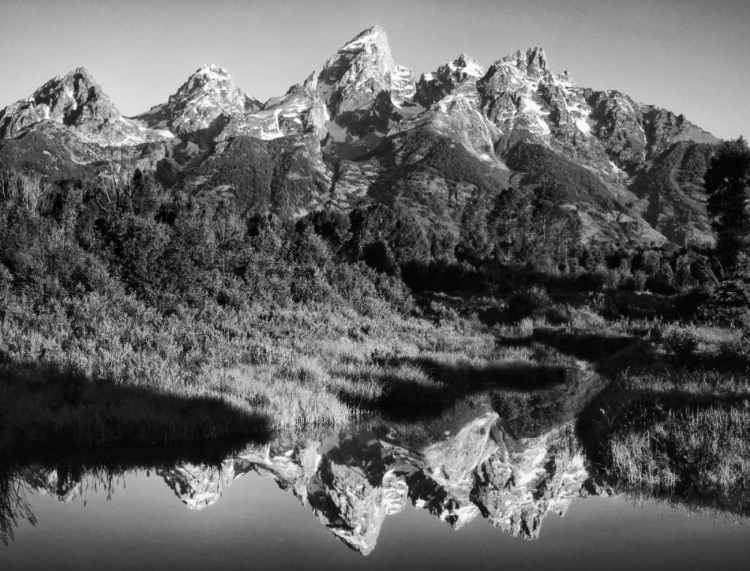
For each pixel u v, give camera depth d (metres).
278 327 25.36
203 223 37.59
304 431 15.43
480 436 15.59
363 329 29.31
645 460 11.92
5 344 17.80
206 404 15.09
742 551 8.40
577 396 20.30
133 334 20.20
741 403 13.91
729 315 30.28
